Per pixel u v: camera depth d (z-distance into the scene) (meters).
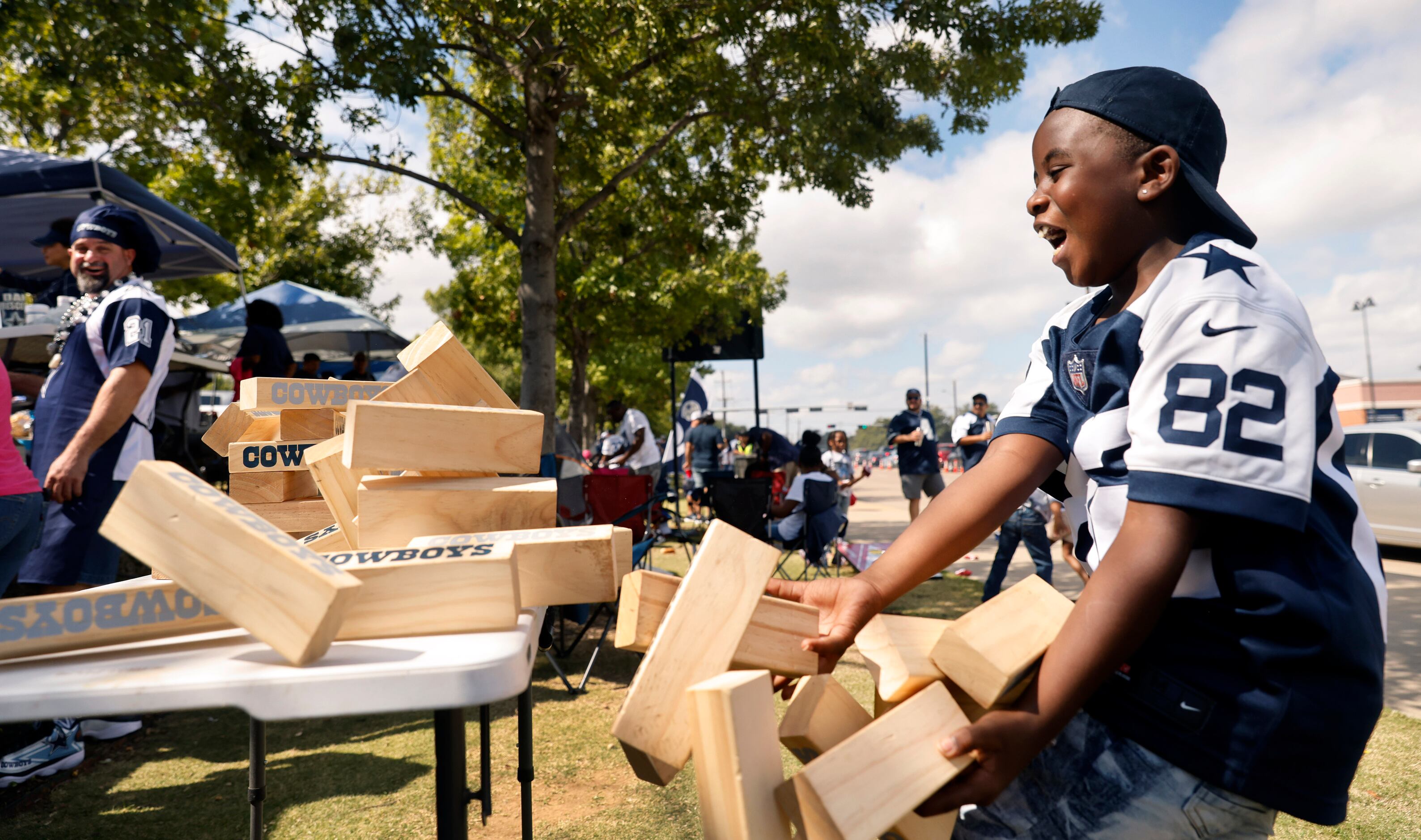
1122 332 0.88
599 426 31.89
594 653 3.70
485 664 0.66
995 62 7.53
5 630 0.73
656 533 5.73
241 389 1.29
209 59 6.35
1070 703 0.76
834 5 6.81
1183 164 0.88
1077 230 0.92
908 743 0.72
